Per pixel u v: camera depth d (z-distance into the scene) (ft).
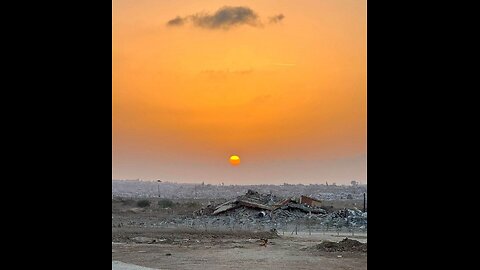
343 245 22.86
